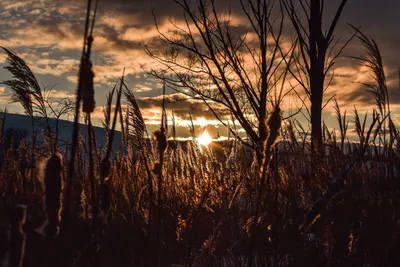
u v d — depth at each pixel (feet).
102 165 6.03
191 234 13.64
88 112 4.84
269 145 6.98
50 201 4.94
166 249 13.11
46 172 4.96
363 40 11.99
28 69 16.99
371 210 11.49
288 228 11.83
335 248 11.80
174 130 16.90
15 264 4.94
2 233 10.93
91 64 4.75
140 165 15.24
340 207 11.36
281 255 12.01
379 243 11.50
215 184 14.46
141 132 12.47
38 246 11.98
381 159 12.18
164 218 14.21
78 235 11.70
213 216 13.52
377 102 12.22
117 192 15.28
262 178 7.69
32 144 15.65
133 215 14.21
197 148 16.10
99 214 6.39
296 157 12.10
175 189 15.94
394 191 11.67
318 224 11.51
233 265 12.37
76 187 14.25
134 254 12.87
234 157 14.79
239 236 12.94
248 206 13.76
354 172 11.36
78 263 8.08
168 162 16.17
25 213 5.03
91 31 4.75
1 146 16.96
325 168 11.64
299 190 12.45
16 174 16.61
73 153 4.88
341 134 12.28
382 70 11.97
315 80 25.11
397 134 12.76
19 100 16.75
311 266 11.82
